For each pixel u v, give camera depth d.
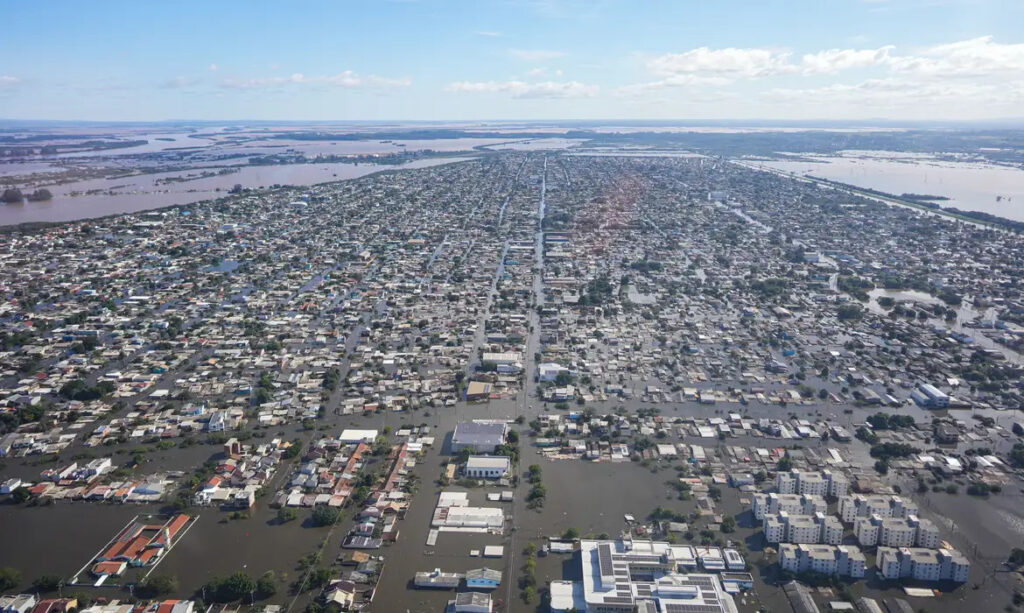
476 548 176.12
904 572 166.00
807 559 167.62
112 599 158.25
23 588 162.62
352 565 169.75
